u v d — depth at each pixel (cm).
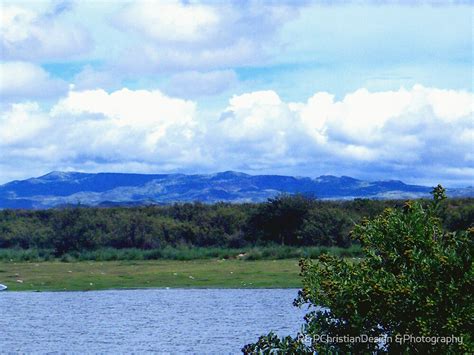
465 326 1277
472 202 9694
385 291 1288
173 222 10519
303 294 1434
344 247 9012
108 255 8806
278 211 9775
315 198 10538
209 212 10750
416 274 1318
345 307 1348
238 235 9906
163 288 6228
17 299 5678
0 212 11856
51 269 7644
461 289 1288
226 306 4988
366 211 9838
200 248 9544
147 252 8900
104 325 4297
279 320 4328
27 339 3862
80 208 11162
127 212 10956
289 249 8325
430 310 1279
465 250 1323
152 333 3984
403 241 1378
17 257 8938
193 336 3856
